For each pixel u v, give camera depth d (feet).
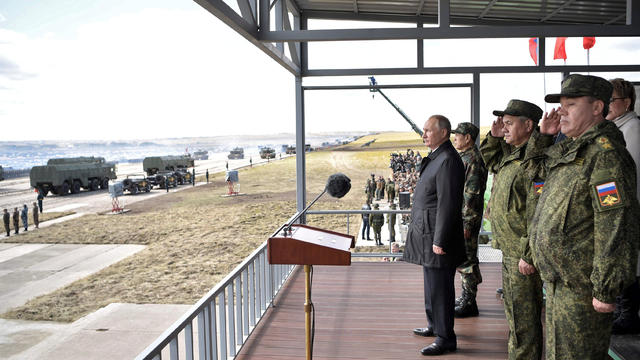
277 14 15.34
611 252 5.01
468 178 11.27
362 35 11.85
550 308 6.02
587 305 5.53
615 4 16.49
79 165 130.11
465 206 11.28
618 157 5.19
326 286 14.48
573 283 5.57
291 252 6.51
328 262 6.50
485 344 10.00
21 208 128.47
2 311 75.31
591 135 5.46
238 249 106.42
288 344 10.17
